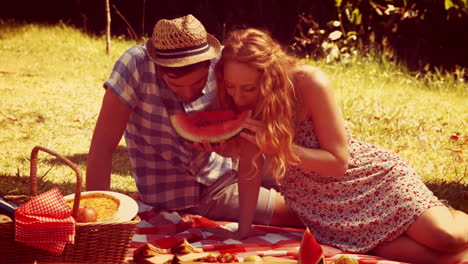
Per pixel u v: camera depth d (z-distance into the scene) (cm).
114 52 1118
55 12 1477
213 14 1236
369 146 359
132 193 451
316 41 1112
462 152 598
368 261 316
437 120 742
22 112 671
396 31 1152
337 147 337
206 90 372
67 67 989
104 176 353
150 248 297
